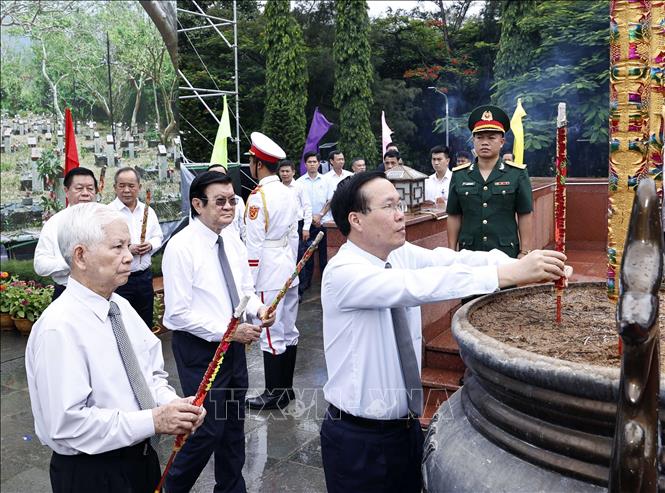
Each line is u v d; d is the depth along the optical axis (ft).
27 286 19.30
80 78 22.63
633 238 3.30
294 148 67.10
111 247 6.03
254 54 74.69
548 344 5.21
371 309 6.23
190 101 63.67
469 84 79.20
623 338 3.14
